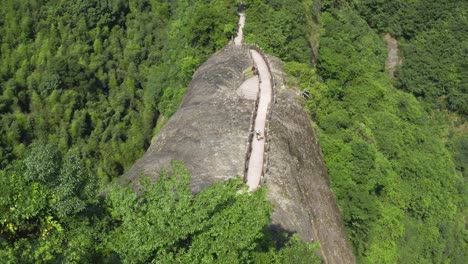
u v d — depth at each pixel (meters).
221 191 17.72
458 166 66.69
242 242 16.80
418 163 52.16
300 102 43.25
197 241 16.64
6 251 14.91
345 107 52.44
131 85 58.88
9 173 17.92
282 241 25.81
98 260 17.69
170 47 58.28
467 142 68.62
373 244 39.19
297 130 39.28
